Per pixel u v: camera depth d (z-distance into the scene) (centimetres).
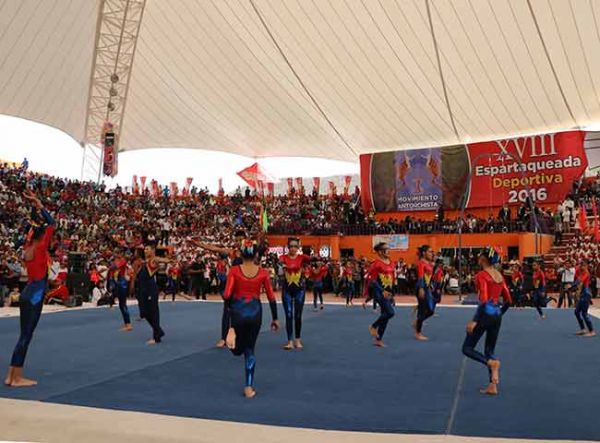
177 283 2641
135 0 2823
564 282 2134
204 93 3466
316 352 974
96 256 2639
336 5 2569
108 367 827
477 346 1054
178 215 3853
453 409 576
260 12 2727
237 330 645
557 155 3281
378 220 3734
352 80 3017
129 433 491
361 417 546
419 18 2523
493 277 678
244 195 4488
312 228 3591
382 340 1108
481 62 2691
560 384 702
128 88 3491
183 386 694
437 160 3594
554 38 2428
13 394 646
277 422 529
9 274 1958
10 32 2664
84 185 3847
